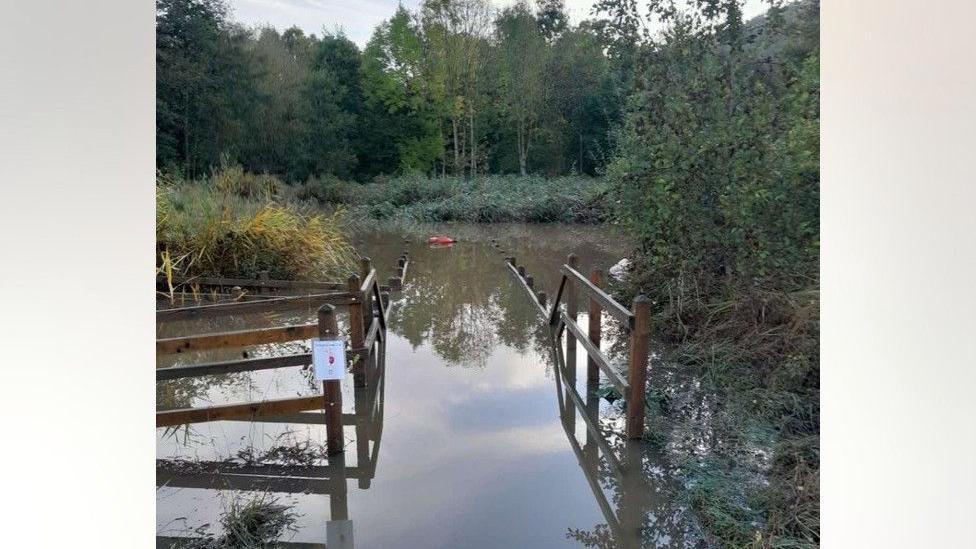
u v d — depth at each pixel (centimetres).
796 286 403
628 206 461
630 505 291
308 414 368
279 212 604
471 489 303
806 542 263
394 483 308
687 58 449
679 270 438
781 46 437
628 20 459
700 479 306
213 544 261
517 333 504
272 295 577
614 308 362
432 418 377
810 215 409
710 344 405
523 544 263
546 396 405
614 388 399
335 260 601
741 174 421
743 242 416
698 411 366
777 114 423
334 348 329
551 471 319
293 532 272
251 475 314
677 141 441
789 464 314
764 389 371
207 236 589
